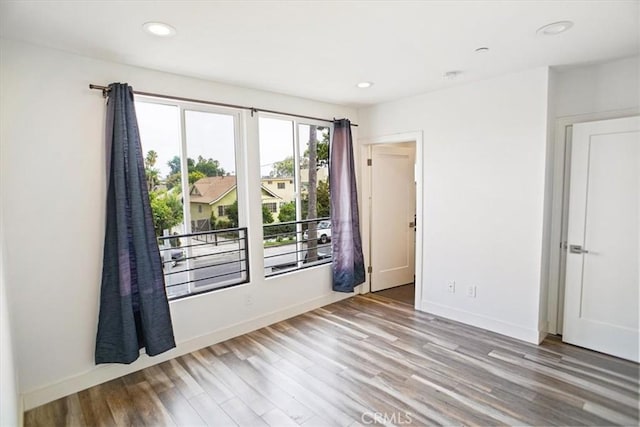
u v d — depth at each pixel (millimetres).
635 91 2662
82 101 2432
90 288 2498
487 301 3363
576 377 2500
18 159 2203
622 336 2748
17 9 1797
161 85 2812
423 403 2244
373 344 3102
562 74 2980
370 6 1839
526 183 3039
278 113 3596
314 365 2754
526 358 2791
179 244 3020
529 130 2986
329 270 4211
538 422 2047
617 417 2076
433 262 3770
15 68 2178
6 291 1877
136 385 2520
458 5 1844
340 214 4145
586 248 2881
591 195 2834
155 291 2625
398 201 4836
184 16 1912
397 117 3961
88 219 2475
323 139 4156
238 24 2020
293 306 3822
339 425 2061
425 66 2803
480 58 2643
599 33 2213
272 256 3725
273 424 2088
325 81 3176
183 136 2998
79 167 2428
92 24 1981
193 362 2838
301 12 1893
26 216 2242
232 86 3238
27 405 2262
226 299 3240
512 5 1851
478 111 3283
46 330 2332
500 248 3240
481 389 2381
